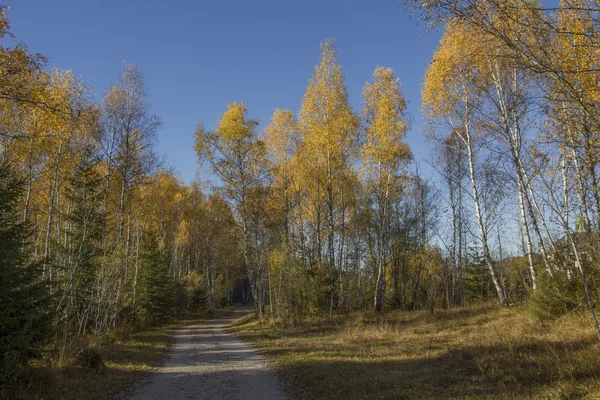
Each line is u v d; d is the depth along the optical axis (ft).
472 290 113.60
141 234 86.53
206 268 161.68
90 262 52.85
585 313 35.09
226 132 81.56
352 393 25.95
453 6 16.17
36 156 57.21
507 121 40.60
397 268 104.22
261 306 85.76
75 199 59.00
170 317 106.01
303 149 81.76
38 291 27.12
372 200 93.50
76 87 58.70
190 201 136.36
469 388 24.20
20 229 26.86
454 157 80.28
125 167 71.61
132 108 73.26
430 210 101.81
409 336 49.32
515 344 31.83
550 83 19.17
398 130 70.28
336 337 54.13
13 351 23.50
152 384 32.32
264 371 36.83
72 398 26.04
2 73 34.45
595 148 21.35
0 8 34.12
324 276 81.30
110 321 60.03
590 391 19.63
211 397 28.17
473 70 46.39
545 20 16.03
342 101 74.59
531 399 19.98
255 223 87.15
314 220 88.48
